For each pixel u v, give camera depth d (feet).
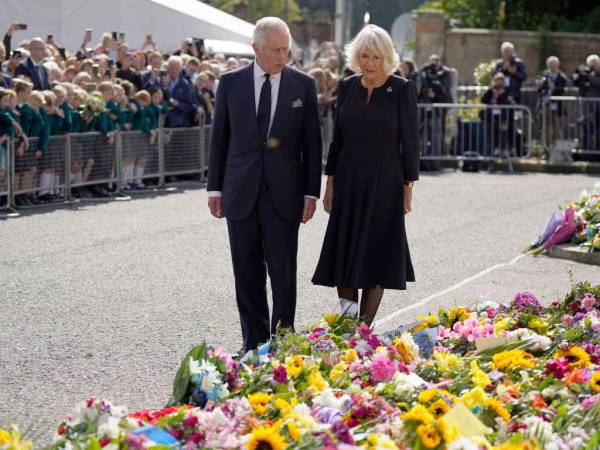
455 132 118.83
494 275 57.52
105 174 89.61
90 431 24.52
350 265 40.65
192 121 100.89
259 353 33.24
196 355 30.19
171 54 119.44
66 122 84.69
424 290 53.21
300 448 23.99
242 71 40.65
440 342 35.53
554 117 120.88
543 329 37.42
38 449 27.22
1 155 77.97
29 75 84.99
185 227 73.41
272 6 207.41
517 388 29.32
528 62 162.40
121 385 36.35
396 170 40.65
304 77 40.55
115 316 46.80
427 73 119.44
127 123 92.02
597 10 173.27
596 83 120.26
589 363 31.60
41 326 44.83
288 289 40.34
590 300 39.83
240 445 24.38
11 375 37.47
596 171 118.32
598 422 26.13
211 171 41.06
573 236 64.59
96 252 63.10
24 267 58.29
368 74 40.27
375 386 29.35
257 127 40.04
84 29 119.65
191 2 132.36
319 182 40.68
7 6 115.96
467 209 84.94
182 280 55.06
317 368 29.96
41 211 80.12
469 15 181.68
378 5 192.24
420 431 23.85
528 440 24.26
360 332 34.58
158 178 97.60
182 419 25.72
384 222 40.65
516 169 119.75
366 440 24.76
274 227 40.06
